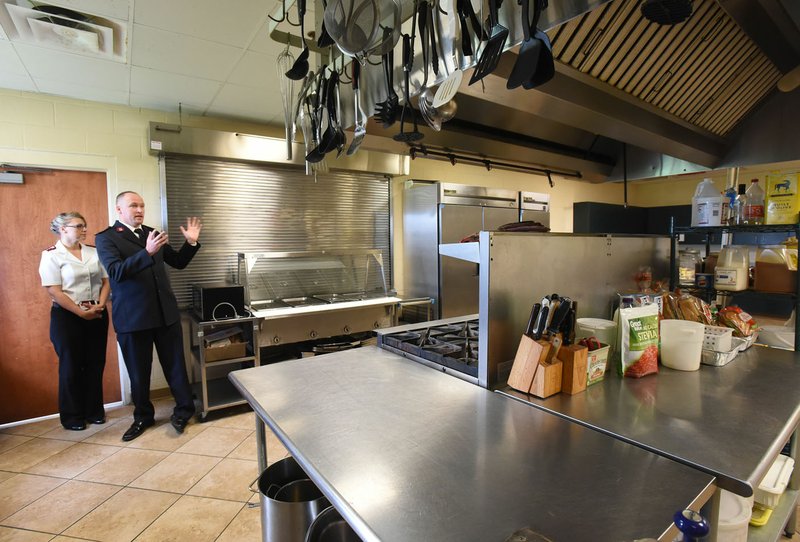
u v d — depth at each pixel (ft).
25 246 9.50
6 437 8.82
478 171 15.85
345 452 2.77
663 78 6.66
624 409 3.42
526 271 4.49
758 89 7.84
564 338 3.97
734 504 3.78
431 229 13.08
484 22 3.31
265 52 7.46
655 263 6.53
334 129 4.86
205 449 8.25
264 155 11.01
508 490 2.31
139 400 8.92
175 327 9.13
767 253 6.13
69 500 6.63
